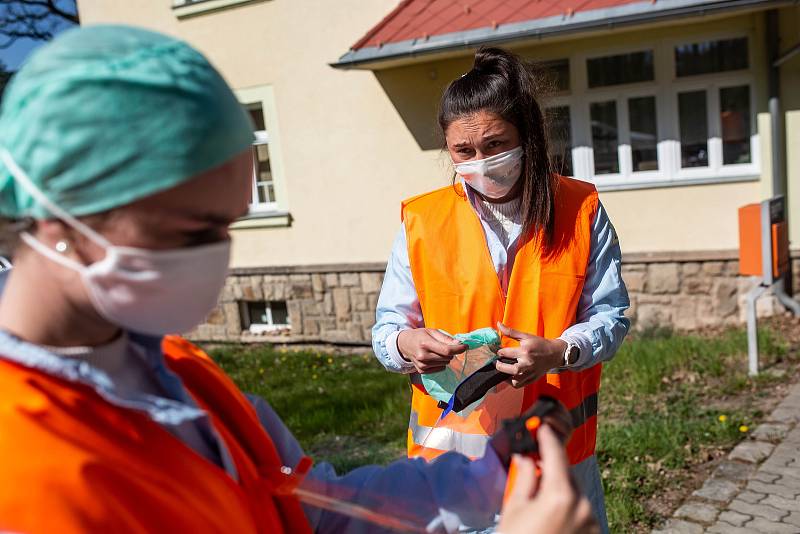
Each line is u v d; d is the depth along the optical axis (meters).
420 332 1.96
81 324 0.86
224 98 0.85
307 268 8.38
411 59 6.89
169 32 8.57
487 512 1.18
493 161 2.02
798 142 6.51
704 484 3.79
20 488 0.69
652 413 4.79
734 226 6.76
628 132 6.95
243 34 8.22
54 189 0.77
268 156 8.55
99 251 0.81
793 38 6.29
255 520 0.97
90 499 0.72
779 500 3.57
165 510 0.78
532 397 1.89
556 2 6.48
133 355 0.95
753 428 4.39
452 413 1.71
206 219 0.85
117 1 8.75
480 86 2.03
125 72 0.77
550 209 2.03
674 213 6.91
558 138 2.29
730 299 6.83
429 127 7.59
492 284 2.07
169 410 0.83
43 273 0.83
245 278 8.75
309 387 6.48
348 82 7.86
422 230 2.16
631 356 5.86
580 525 0.87
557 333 2.02
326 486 1.19
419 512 1.20
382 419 5.31
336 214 8.19
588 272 2.09
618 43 6.77
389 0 7.56
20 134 0.77
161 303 0.87
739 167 6.73
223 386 1.10
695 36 6.57
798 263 6.68
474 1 6.98
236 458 1.00
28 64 0.81
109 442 0.78
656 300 7.06
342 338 8.38
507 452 1.14
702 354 5.77
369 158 7.92
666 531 3.39
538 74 2.17
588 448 2.04
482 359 1.93
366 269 8.10
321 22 7.86
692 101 6.76
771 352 5.70
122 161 0.76
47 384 0.77
